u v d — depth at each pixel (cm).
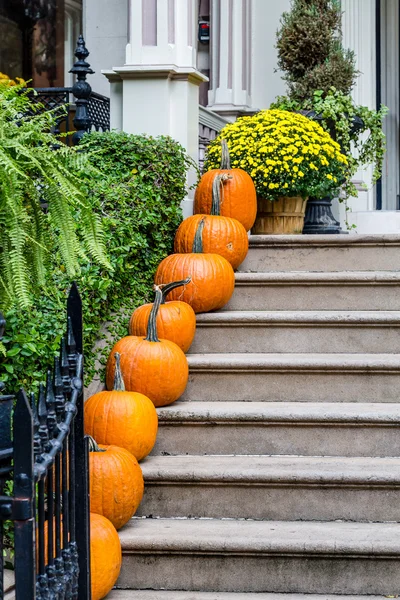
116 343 487
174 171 606
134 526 402
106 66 944
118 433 420
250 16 916
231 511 418
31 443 228
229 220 586
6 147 276
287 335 530
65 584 264
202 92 927
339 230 721
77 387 291
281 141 638
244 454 459
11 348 387
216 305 548
